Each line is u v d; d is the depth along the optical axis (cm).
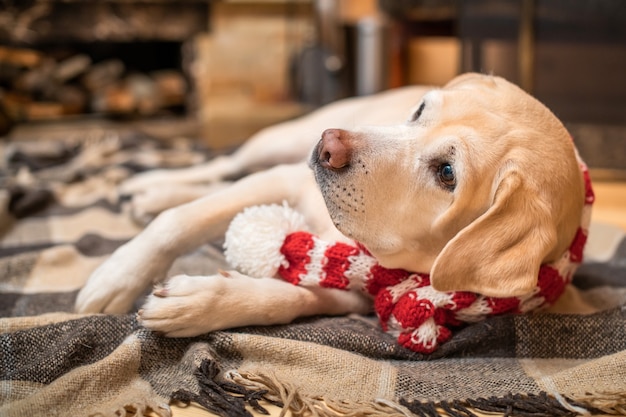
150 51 432
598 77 295
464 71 315
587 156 295
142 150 302
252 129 412
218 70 493
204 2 386
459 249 120
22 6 353
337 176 128
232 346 122
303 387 116
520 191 121
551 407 113
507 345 134
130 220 205
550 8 296
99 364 114
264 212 141
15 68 382
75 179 248
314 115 231
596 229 208
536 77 302
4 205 202
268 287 132
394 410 111
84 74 400
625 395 114
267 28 491
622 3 285
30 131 369
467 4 310
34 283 160
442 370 126
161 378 118
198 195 196
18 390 111
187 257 170
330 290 141
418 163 127
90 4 364
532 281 118
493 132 127
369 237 131
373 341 131
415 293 132
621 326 137
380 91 407
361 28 402
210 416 109
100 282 135
